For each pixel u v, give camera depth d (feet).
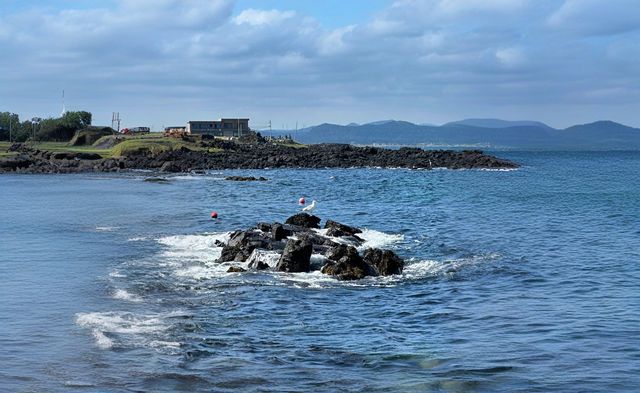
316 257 115.96
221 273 105.19
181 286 95.04
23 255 121.60
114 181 350.84
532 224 167.22
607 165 594.65
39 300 85.15
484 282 99.35
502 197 248.32
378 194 266.16
